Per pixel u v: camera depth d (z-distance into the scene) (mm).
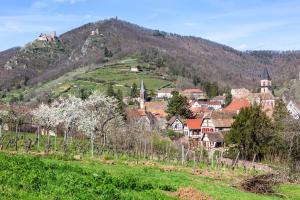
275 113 106750
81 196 22219
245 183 46469
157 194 29859
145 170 47281
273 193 46625
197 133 144000
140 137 90875
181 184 39000
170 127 149875
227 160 88688
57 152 62188
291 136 78500
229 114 148125
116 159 61469
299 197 47219
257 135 92438
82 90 195625
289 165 74562
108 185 27922
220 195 36406
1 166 26625
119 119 95250
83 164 44844
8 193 20078
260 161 93500
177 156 75875
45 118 88938
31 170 27359
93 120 86812
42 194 21172
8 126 98875
